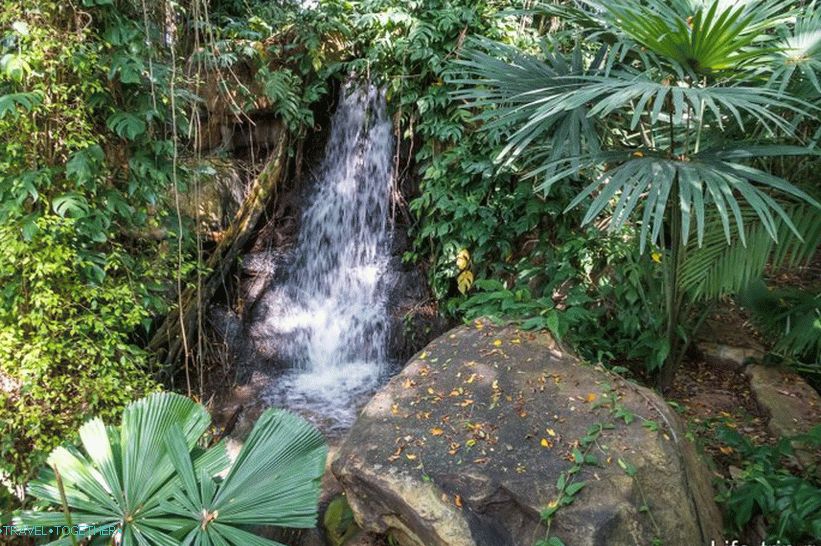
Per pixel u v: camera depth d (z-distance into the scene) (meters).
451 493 2.28
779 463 2.77
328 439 3.83
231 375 4.52
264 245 5.22
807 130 2.92
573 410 2.63
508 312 3.56
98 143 3.00
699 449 2.85
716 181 2.28
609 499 2.20
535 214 4.48
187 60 4.41
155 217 3.42
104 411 2.95
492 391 2.79
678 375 3.81
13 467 2.71
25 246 2.71
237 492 2.23
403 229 5.35
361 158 5.44
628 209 2.23
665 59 2.65
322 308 5.23
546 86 3.06
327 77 5.24
